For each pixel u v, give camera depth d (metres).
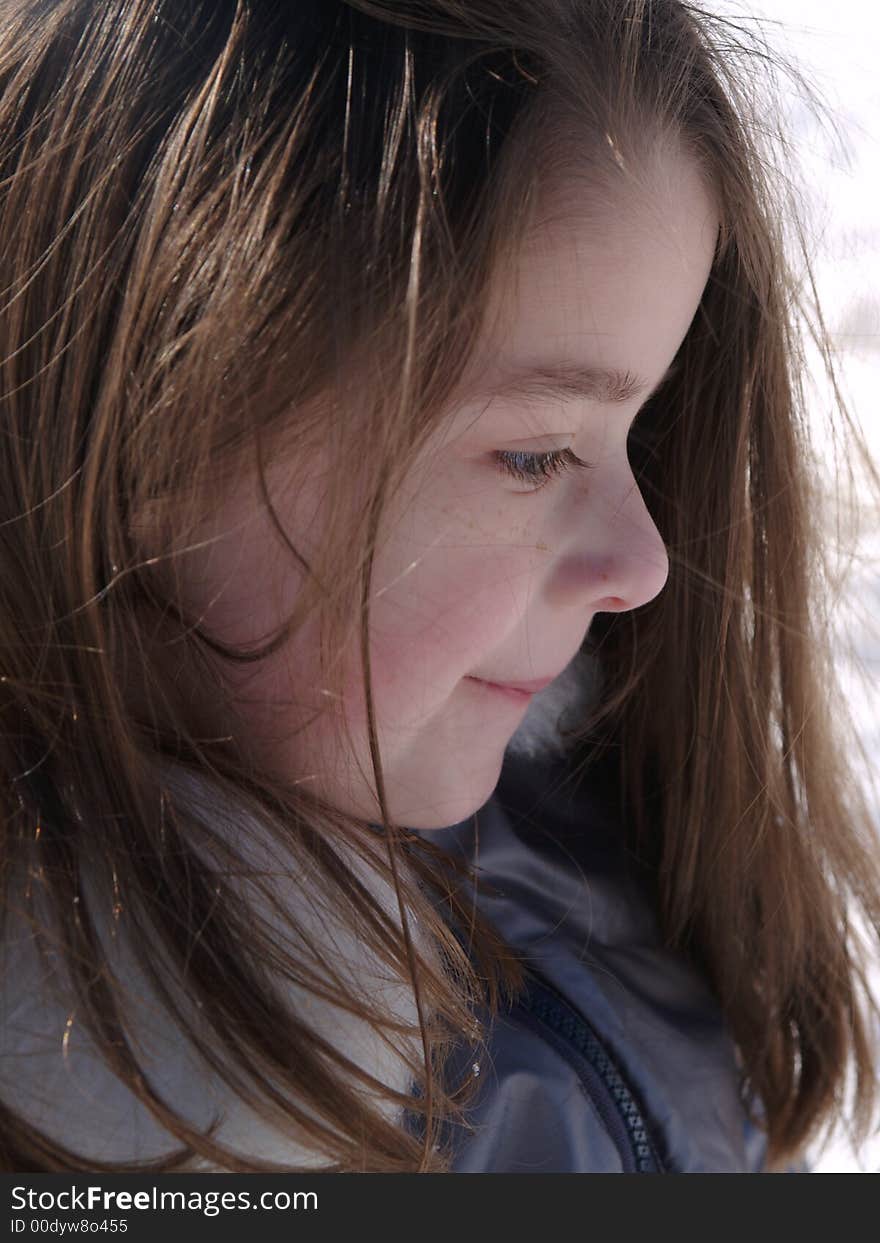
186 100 0.76
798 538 1.14
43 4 0.83
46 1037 0.71
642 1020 1.13
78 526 0.77
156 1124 0.71
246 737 0.82
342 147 0.73
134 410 0.75
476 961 0.99
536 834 1.17
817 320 1.18
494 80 0.76
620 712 1.20
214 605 0.79
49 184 0.78
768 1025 1.24
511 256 0.74
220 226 0.74
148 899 0.75
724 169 0.89
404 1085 0.85
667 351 0.84
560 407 0.78
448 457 0.78
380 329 0.73
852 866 1.29
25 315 0.78
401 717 0.83
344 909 0.81
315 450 0.74
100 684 0.77
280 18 0.76
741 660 1.15
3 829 0.76
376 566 0.79
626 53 0.81
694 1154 1.12
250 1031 0.74
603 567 0.84
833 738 1.25
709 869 1.21
